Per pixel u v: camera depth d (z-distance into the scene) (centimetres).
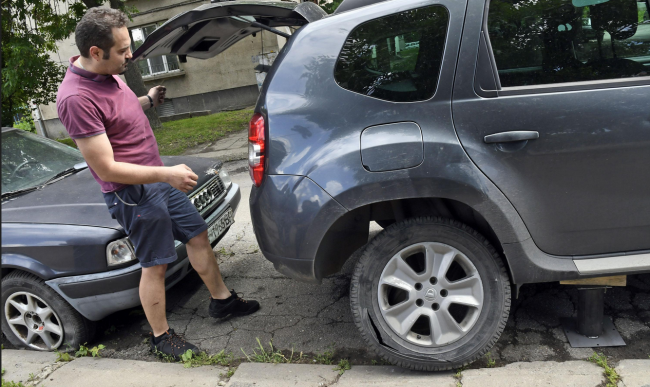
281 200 238
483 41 228
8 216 308
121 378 262
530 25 230
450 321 240
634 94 222
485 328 238
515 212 228
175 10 1623
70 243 283
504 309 237
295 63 245
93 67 242
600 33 228
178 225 297
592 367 231
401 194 227
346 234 254
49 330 307
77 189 334
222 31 311
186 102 1720
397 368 252
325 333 297
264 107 246
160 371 267
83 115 235
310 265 241
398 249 240
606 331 262
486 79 227
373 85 234
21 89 980
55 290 291
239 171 788
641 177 226
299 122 238
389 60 234
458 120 226
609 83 224
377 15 238
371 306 243
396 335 242
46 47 1023
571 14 229
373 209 255
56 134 1778
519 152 224
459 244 236
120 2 1095
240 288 368
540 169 226
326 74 239
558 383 221
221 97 1698
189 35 300
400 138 226
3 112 1009
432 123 227
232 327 319
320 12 272
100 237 284
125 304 294
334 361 268
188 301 362
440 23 231
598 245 235
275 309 333
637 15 228
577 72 227
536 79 227
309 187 233
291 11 260
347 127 233
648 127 221
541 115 223
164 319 291
